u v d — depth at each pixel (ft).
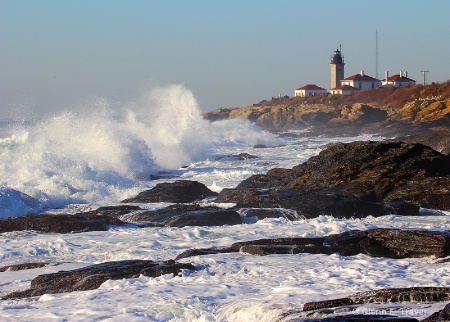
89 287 54.85
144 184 153.58
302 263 60.44
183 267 58.34
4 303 51.03
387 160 110.83
